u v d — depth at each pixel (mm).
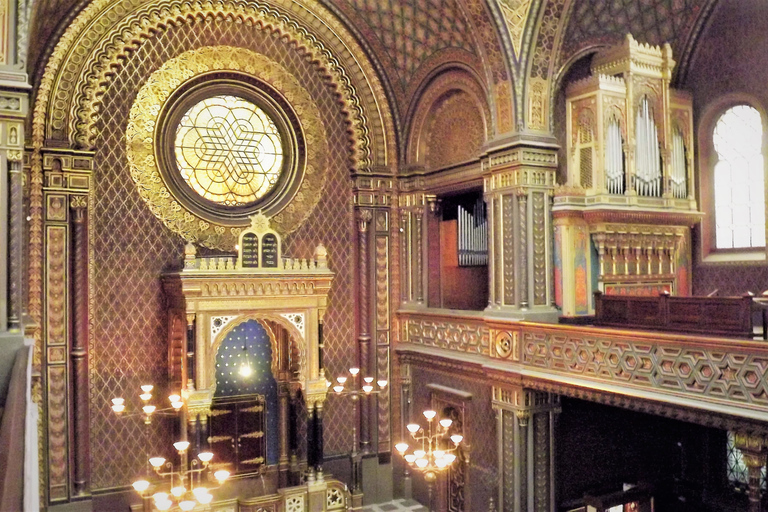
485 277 15234
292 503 13180
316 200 14789
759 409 8016
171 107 13492
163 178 13312
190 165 13742
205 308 12289
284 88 14477
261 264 12875
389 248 15594
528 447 12047
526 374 11578
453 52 13875
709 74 13211
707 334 9367
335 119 15117
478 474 13219
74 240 12297
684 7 13078
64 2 12031
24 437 4344
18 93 8758
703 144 13453
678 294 13352
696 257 13562
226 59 13852
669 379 9180
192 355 12195
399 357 15438
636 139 12242
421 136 15367
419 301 15539
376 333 15352
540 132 12289
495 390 12578
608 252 12484
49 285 12086
